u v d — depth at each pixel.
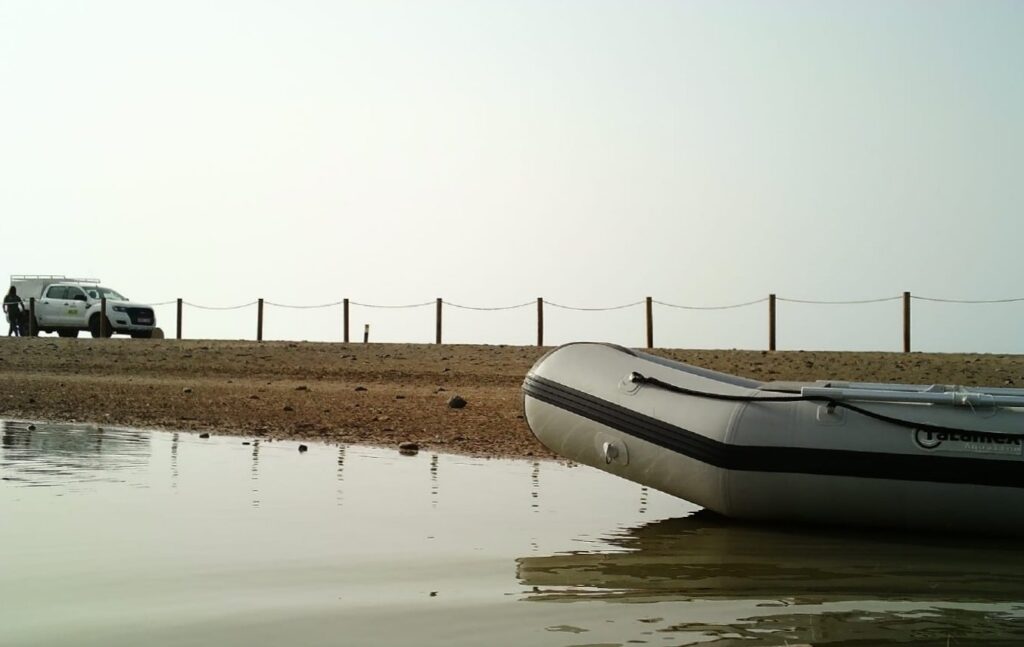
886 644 4.30
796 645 4.27
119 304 29.59
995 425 6.46
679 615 4.68
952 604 4.92
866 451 6.61
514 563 5.66
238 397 14.24
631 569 5.57
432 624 4.48
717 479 6.88
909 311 21.12
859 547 6.26
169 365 19.23
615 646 4.22
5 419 12.21
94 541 5.86
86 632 4.31
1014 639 4.38
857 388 7.07
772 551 6.11
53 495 7.26
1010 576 5.52
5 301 31.94
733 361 18.78
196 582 5.07
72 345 23.00
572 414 7.58
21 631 4.32
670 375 7.40
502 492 7.81
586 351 7.83
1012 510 6.37
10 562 5.38
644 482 7.33
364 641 4.24
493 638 4.31
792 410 6.84
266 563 5.45
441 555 5.74
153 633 4.31
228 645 4.18
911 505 6.55
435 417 12.43
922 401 6.63
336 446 10.23
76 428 11.44
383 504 7.17
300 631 4.36
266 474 8.36
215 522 6.43
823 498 6.69
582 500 7.58
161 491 7.47
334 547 5.84
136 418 12.25
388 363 19.47
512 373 18.19
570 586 5.18
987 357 19.38
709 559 5.87
